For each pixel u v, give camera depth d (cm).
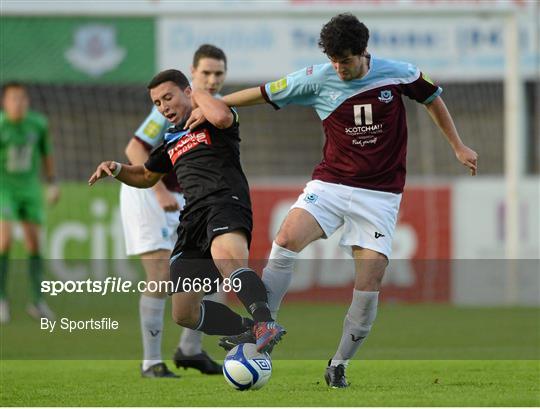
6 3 5822
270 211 5762
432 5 5828
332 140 2384
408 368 2847
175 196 2873
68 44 6006
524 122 6712
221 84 2927
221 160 2388
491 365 2914
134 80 6031
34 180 4897
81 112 6462
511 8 5706
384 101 2334
